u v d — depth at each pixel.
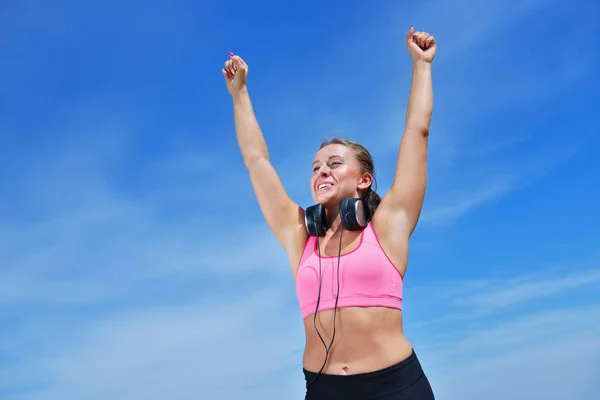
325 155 3.74
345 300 3.16
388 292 3.19
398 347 3.12
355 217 3.30
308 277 3.35
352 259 3.24
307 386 3.23
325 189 3.63
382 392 3.01
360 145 3.87
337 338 3.13
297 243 3.69
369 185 3.77
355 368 3.05
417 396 3.04
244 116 4.14
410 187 3.39
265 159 4.03
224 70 4.28
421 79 3.62
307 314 3.31
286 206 3.85
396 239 3.35
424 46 3.74
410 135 3.48
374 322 3.12
